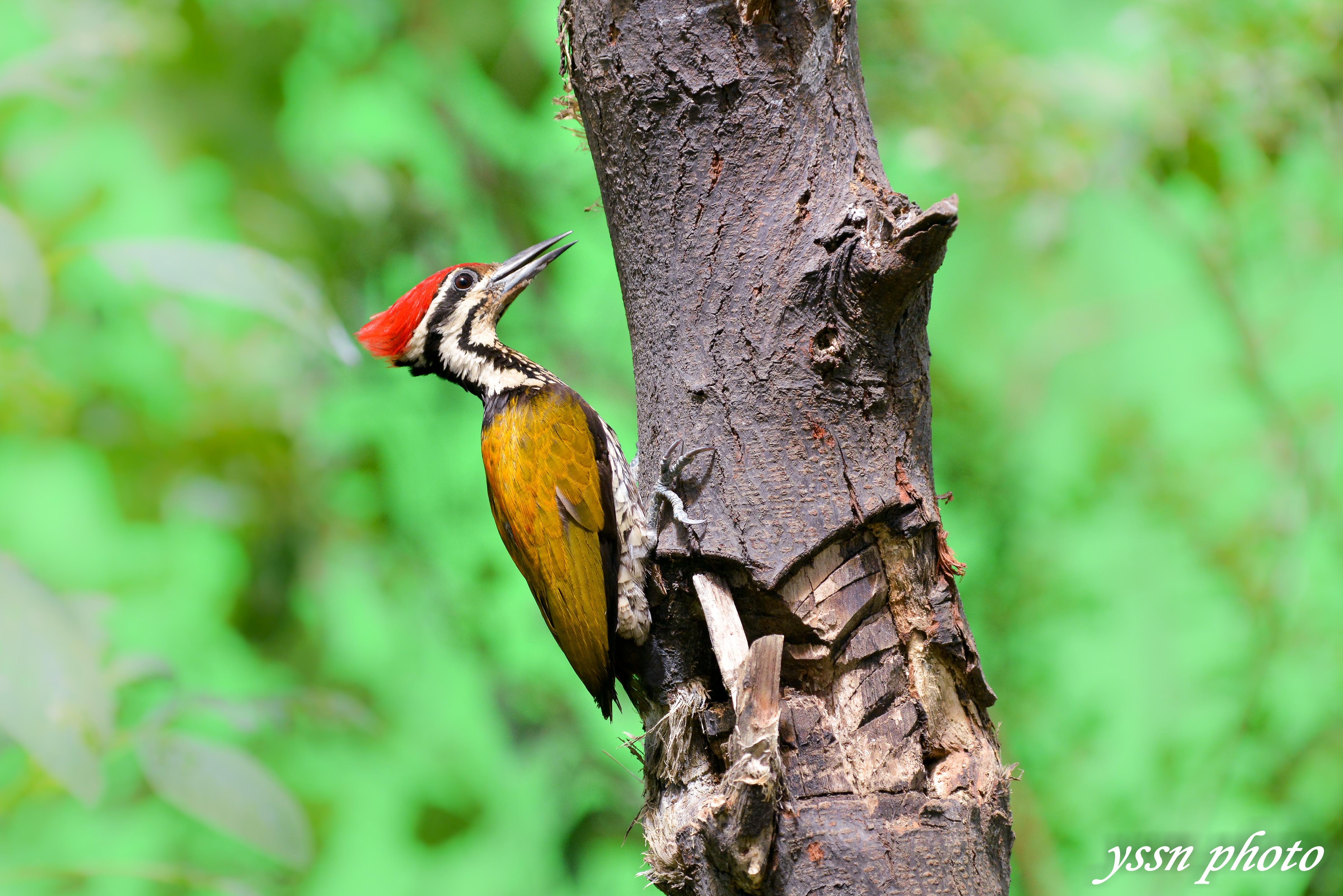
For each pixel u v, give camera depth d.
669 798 5.76
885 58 12.86
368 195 12.21
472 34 12.29
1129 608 12.04
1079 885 10.62
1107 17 14.09
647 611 5.96
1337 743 10.66
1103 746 11.34
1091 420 13.48
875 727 5.34
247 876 8.97
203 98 11.79
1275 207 12.32
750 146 5.54
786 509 5.41
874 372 5.40
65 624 5.50
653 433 5.82
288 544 12.09
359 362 7.82
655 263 5.74
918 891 5.07
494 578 11.87
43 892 8.18
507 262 8.24
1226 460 12.58
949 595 5.57
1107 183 12.23
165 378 12.01
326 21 12.41
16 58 10.72
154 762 6.61
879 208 5.21
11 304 7.17
